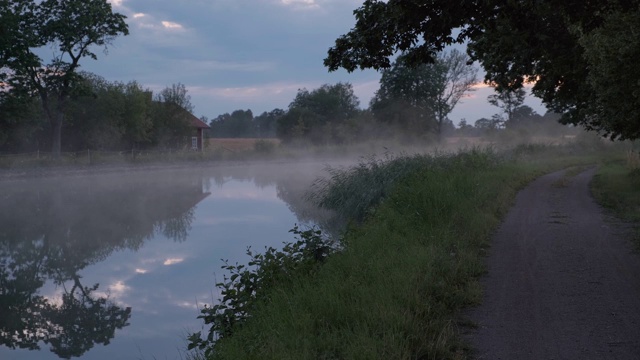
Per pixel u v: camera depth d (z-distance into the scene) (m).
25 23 43.66
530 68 18.78
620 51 13.67
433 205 12.88
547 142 59.53
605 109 17.67
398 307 6.38
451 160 24.47
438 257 8.76
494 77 20.27
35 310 11.15
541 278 8.45
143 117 57.81
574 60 17.06
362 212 20.22
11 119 42.72
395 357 5.20
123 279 13.25
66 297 11.98
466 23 9.62
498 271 8.91
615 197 18.00
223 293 8.28
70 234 19.41
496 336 6.05
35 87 44.75
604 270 8.86
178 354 8.54
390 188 19.72
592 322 6.43
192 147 68.50
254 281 8.72
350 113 97.69
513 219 14.13
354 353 5.21
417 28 9.62
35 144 51.25
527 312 6.85
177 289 12.12
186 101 66.81
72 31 44.50
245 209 24.75
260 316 6.93
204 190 33.56
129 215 23.72
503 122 86.94
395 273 7.73
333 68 10.54
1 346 9.27
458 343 5.76
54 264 15.10
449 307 6.99
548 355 5.50
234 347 5.92
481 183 17.89
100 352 8.80
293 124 83.81
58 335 9.70
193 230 19.47
